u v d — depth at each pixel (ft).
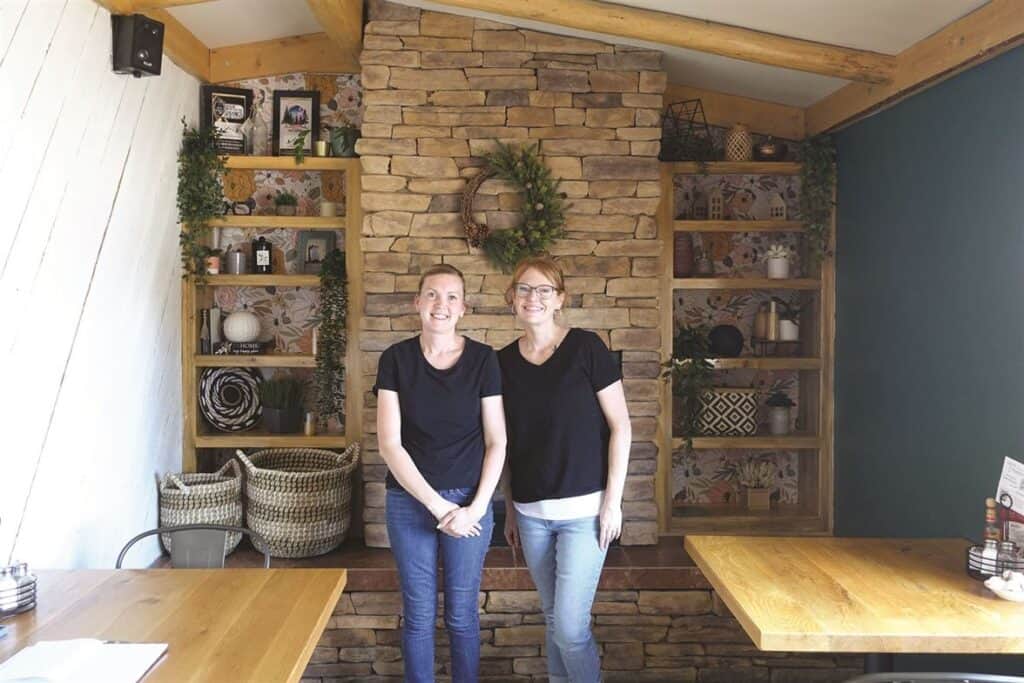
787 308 15.61
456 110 13.56
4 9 8.77
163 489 13.42
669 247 15.06
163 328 13.71
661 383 14.99
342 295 14.84
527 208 13.28
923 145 11.45
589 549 9.30
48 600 7.52
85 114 10.64
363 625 12.69
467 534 9.45
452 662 10.02
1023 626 6.99
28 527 9.32
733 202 16.07
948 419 10.81
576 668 9.40
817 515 15.21
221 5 13.29
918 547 9.34
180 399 14.56
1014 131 9.32
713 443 15.01
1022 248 9.19
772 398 15.53
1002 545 8.17
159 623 6.97
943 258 10.93
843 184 14.43
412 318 13.60
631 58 13.64
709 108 15.48
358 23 13.48
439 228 13.57
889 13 10.23
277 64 15.34
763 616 7.20
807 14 10.73
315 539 13.37
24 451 9.24
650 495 13.80
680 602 12.78
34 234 9.43
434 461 9.53
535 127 13.61
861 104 12.80
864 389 13.53
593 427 9.40
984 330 9.95
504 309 13.58
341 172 15.58
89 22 10.68
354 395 14.89
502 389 9.70
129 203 12.16
